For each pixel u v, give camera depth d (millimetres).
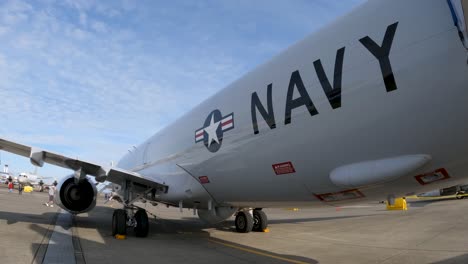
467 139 3176
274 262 5902
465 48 2947
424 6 3361
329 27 4578
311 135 4539
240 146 5996
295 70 4926
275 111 5191
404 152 3625
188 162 7875
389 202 4559
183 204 8852
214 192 7328
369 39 3859
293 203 5699
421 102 3322
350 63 4047
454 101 3098
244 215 9977
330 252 6840
